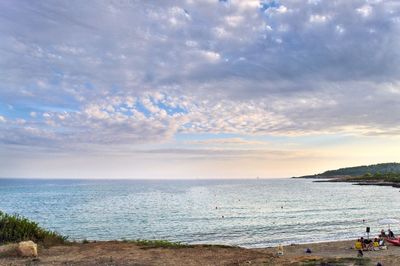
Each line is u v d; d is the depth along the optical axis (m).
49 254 18.11
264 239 40.28
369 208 78.00
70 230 48.84
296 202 95.12
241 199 107.62
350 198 110.06
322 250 30.23
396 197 114.06
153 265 15.75
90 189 186.00
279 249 28.02
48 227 51.53
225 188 196.00
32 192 154.25
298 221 56.06
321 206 83.25
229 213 68.44
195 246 21.48
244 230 47.09
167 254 18.53
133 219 60.09
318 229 47.53
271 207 81.00
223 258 17.66
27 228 21.77
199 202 96.56
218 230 47.22
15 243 18.80
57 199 110.44
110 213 69.56
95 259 16.86
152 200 105.00
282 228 48.62
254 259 17.47
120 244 22.11
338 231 45.62
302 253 28.70
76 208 80.25
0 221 21.70
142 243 22.78
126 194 138.12
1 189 185.38
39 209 78.38
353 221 55.75
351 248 30.88
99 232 47.03
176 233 45.28
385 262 16.83
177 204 90.31
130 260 16.73
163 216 64.00
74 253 18.50
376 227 49.25
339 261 16.52
